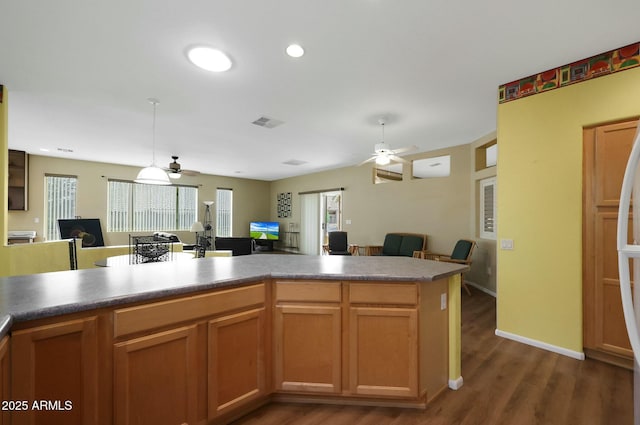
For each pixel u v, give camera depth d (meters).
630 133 2.26
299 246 8.80
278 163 6.89
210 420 1.56
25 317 1.08
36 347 1.13
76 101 3.19
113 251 4.40
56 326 1.16
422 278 1.76
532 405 1.85
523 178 2.76
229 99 3.15
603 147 2.38
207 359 1.56
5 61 2.38
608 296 2.37
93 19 1.88
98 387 1.25
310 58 2.36
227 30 2.01
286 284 1.83
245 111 3.51
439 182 5.54
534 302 2.70
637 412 1.08
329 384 1.82
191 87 2.87
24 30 1.98
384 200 6.48
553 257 2.60
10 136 4.55
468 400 1.91
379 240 6.57
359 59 2.38
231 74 2.61
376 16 1.88
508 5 1.78
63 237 5.98
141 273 1.81
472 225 5.05
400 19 1.90
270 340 1.84
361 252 6.82
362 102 3.24
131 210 7.18
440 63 2.46
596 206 2.43
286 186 9.24
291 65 2.47
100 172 6.69
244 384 1.71
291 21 1.92
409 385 1.78
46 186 6.04
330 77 2.68
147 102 3.22
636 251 0.90
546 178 2.63
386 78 2.70
